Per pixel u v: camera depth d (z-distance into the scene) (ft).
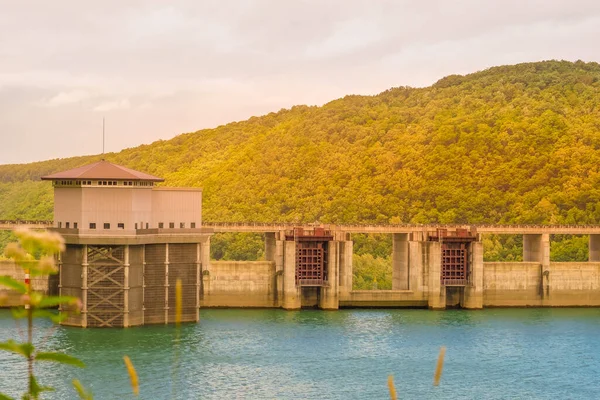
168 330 513.04
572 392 386.32
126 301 513.04
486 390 386.73
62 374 391.04
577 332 539.29
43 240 67.10
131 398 351.05
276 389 376.68
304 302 640.58
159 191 538.06
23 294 72.69
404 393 376.68
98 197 515.09
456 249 649.61
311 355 453.99
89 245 511.40
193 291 546.67
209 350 457.68
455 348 482.69
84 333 495.41
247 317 580.71
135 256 520.42
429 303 641.81
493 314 615.98
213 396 360.48
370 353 462.60
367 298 640.58
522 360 452.76
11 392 356.59
